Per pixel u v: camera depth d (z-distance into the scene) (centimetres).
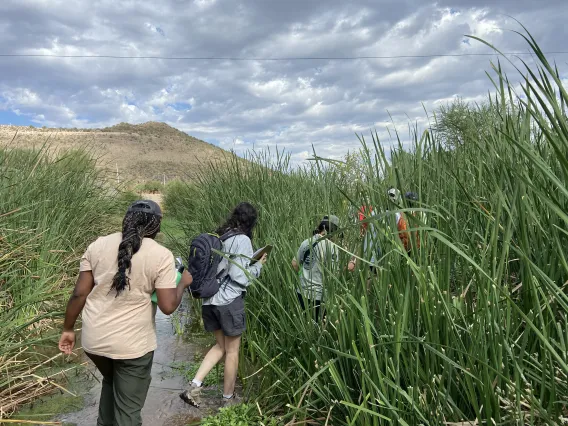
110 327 282
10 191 641
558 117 148
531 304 218
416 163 263
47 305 553
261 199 670
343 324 282
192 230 809
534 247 226
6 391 363
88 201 872
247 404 365
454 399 230
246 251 396
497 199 208
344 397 258
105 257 288
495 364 199
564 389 197
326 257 319
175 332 600
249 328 475
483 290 204
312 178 649
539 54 144
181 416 376
